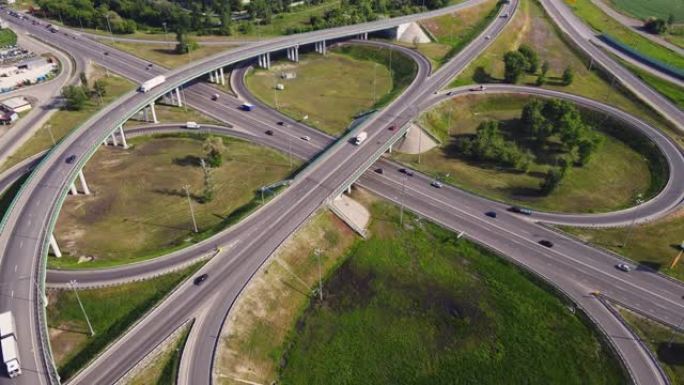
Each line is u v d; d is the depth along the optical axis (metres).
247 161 159.12
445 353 103.06
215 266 112.38
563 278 115.56
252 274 110.38
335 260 125.00
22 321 92.50
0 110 180.88
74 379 89.00
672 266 117.75
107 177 151.88
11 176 148.38
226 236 121.19
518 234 128.88
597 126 180.38
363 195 144.00
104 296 107.62
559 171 141.88
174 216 136.00
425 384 97.56
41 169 133.75
